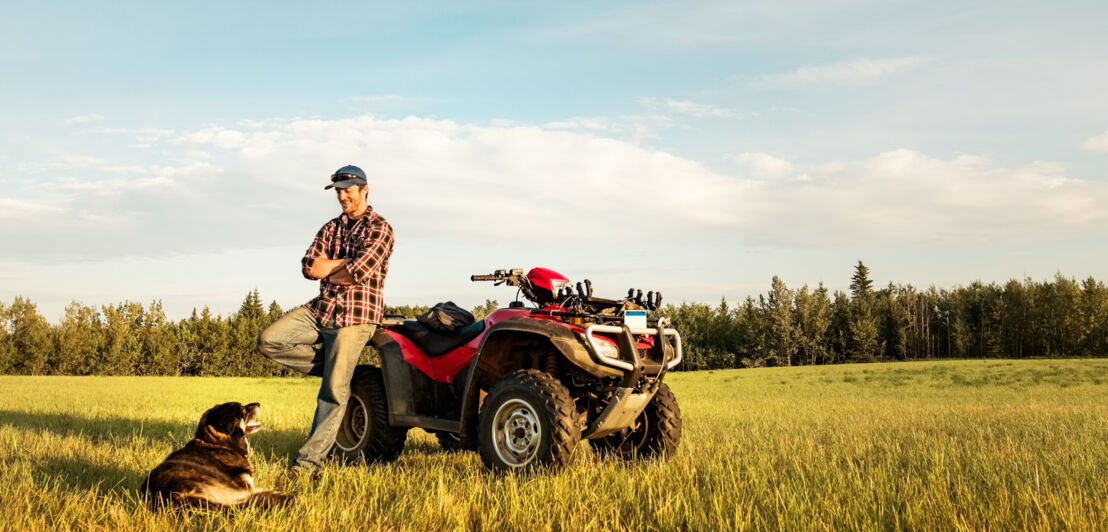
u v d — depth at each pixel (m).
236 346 101.75
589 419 5.52
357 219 6.00
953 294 118.69
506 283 5.91
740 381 45.16
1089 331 103.12
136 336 103.31
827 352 108.50
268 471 5.15
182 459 3.99
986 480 4.71
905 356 110.19
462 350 5.93
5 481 4.42
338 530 3.53
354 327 5.77
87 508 3.87
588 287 5.53
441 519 3.77
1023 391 28.38
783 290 105.38
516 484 4.41
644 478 4.67
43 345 94.25
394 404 6.12
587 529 3.46
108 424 9.15
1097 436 8.21
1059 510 3.64
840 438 8.33
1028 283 110.81
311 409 13.18
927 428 9.79
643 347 5.71
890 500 4.02
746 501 4.11
